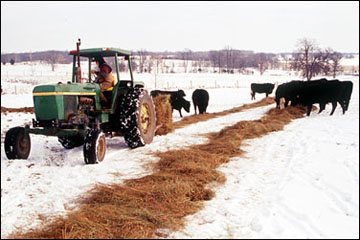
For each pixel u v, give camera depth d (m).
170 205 3.10
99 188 3.53
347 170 4.31
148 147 6.11
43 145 6.38
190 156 4.91
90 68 6.55
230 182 3.89
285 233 2.55
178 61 129.12
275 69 121.75
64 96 4.77
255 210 3.00
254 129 7.52
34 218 2.86
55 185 3.75
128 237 2.50
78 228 2.60
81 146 6.38
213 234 2.54
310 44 42.00
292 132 7.61
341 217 2.91
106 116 5.79
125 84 6.73
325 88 10.78
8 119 10.00
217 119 11.08
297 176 4.05
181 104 12.88
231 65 106.62
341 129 7.81
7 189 3.64
